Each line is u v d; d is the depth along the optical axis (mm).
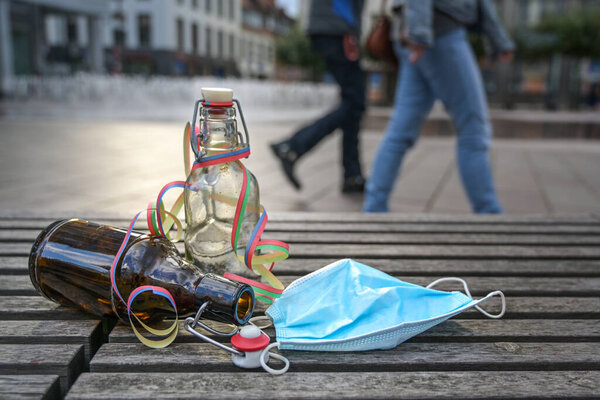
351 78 3908
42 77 22672
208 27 38719
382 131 11039
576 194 4398
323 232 1656
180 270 815
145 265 819
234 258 971
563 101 28125
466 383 753
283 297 918
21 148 6457
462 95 2705
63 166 5211
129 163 5465
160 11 32906
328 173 5320
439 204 3941
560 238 1599
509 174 5414
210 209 953
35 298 1007
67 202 3650
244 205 870
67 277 859
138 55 33281
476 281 1194
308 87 23297
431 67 2715
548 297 1107
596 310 1027
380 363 807
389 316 865
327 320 871
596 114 23281
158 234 881
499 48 2895
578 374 786
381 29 3133
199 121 917
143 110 15180
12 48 23516
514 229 1718
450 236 1609
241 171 951
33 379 723
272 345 794
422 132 11328
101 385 716
